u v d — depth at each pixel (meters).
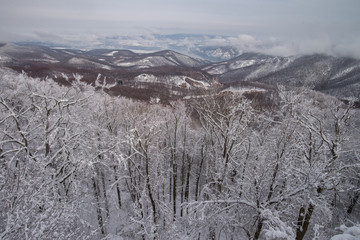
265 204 10.59
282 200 11.01
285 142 10.85
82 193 13.41
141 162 18.16
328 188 10.09
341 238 5.03
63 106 12.56
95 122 16.19
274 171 11.24
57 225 8.47
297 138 12.09
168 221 14.37
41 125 12.32
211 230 13.05
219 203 11.86
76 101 13.38
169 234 12.84
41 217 7.19
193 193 23.47
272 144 12.22
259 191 10.67
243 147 15.51
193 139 23.08
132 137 13.11
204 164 23.84
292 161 11.52
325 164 9.82
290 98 11.84
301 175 10.73
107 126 17.91
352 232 5.22
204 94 17.42
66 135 12.20
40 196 8.29
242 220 12.44
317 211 11.11
